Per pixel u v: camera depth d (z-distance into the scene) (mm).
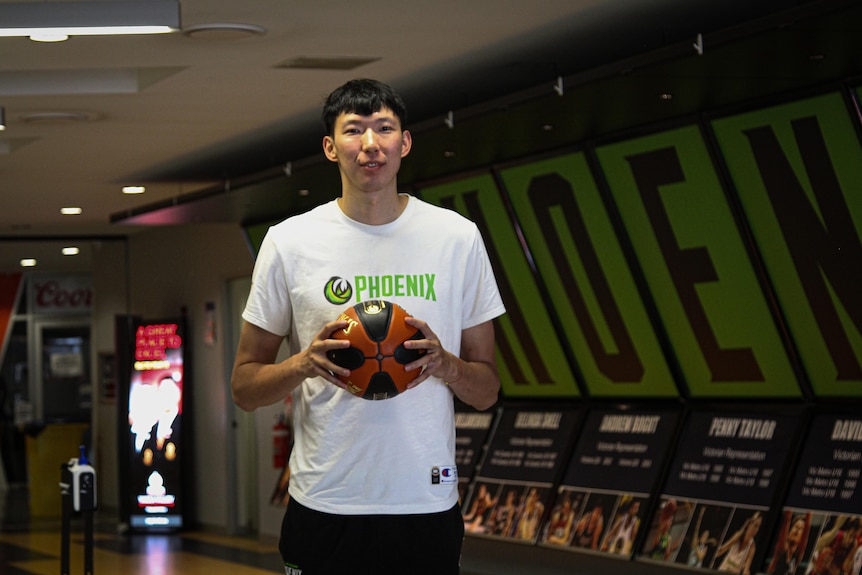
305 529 2512
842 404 6555
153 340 13016
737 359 6996
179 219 10977
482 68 6859
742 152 6305
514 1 5441
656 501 7363
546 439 8477
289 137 8953
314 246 2531
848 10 4309
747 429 7008
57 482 15336
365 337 2408
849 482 6293
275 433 11336
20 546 11961
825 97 5727
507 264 8328
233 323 12445
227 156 9688
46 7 4797
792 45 4895
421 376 2432
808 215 6168
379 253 2523
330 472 2477
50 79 7129
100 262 15375
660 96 5941
